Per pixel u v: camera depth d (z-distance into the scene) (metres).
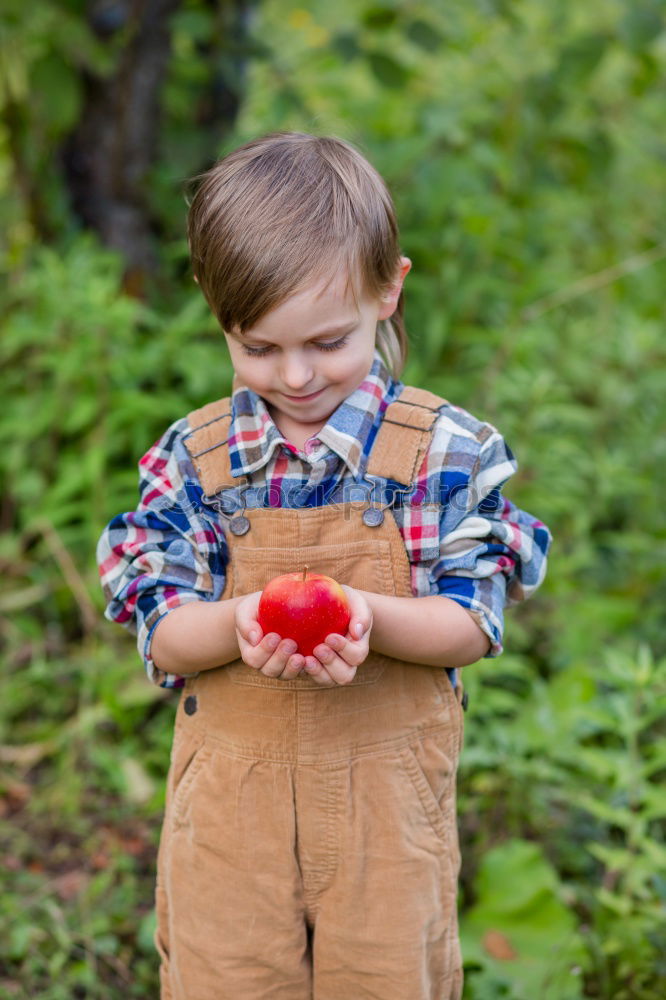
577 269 4.54
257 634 1.45
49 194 4.01
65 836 2.73
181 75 4.14
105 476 3.52
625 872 2.38
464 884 2.43
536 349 3.70
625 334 3.72
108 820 2.77
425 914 1.66
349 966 1.67
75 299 3.26
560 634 3.23
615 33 3.89
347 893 1.63
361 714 1.59
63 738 2.89
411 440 1.58
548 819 2.66
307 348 1.48
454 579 1.58
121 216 4.00
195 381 3.17
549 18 4.10
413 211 3.88
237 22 4.16
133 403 3.24
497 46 4.25
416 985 1.67
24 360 3.70
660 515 3.61
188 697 1.69
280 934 1.67
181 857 1.70
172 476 1.66
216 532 1.61
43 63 3.67
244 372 1.52
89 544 3.33
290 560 1.56
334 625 1.42
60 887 2.55
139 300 3.99
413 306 3.81
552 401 3.46
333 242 1.43
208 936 1.69
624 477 3.39
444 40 4.02
